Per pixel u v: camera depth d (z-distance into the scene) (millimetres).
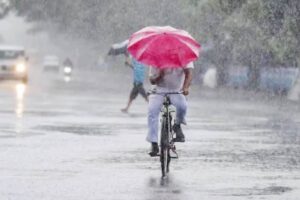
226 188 20047
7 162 24516
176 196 18875
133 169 23359
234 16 71750
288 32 63219
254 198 18578
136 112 46875
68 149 28062
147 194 19141
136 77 46594
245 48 75625
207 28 81875
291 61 70500
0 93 67250
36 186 20094
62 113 45219
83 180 21188
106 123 39031
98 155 26531
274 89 77312
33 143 29781
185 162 25031
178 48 22406
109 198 18562
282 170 23312
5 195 18734
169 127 22625
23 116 42688
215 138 32531
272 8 63312
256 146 29641
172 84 22859
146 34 22766
